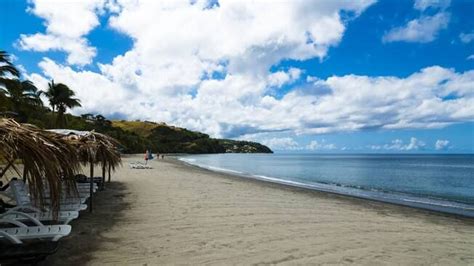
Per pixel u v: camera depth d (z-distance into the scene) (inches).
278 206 377.4
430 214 390.3
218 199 406.0
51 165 143.5
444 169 1823.3
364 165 2321.6
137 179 617.6
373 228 284.7
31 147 134.7
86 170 786.8
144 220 274.7
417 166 2215.8
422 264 191.9
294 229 264.1
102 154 365.4
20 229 163.0
